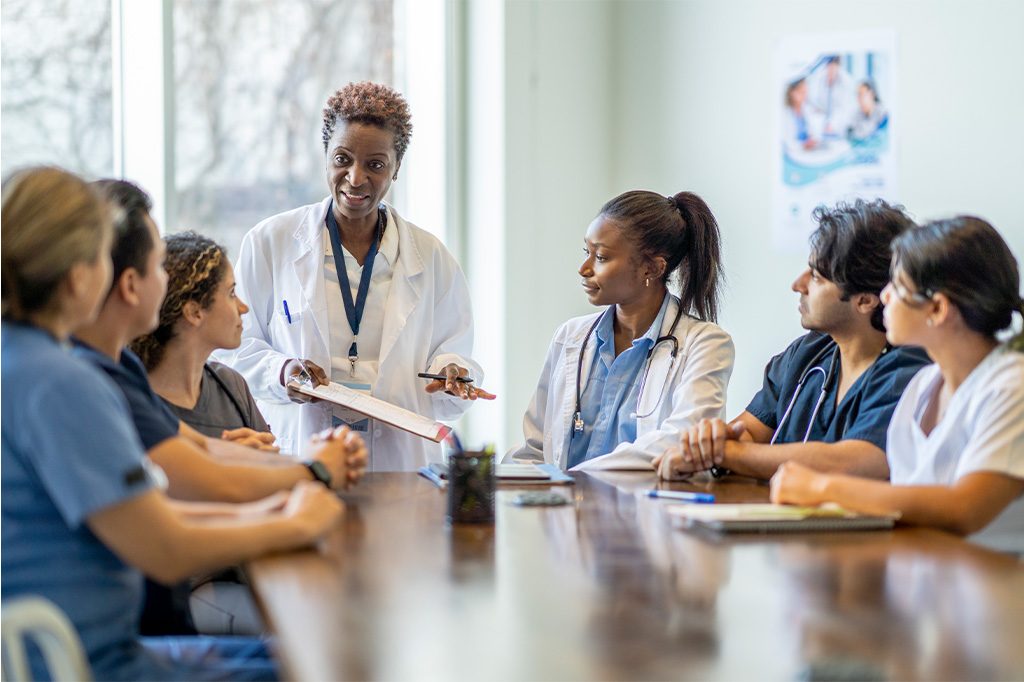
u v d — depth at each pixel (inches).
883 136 149.7
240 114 159.2
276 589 56.2
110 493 55.8
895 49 148.6
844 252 88.0
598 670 44.3
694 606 52.7
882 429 85.7
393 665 45.2
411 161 169.8
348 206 115.6
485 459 73.9
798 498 74.0
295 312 117.6
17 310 58.5
